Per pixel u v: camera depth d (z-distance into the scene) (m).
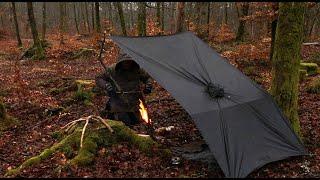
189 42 4.88
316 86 7.75
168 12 27.75
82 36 26.27
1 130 5.71
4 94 8.05
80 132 4.42
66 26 31.38
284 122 4.48
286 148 4.32
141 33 13.34
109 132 4.41
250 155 4.01
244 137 4.10
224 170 3.81
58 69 11.45
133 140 4.41
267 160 4.09
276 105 4.55
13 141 5.20
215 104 4.21
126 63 4.59
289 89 4.69
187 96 4.18
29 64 14.49
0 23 36.44
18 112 6.80
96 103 7.37
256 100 4.45
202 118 4.05
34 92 8.09
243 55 11.22
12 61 15.66
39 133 5.54
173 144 4.78
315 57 11.75
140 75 4.71
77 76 10.93
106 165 4.02
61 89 8.40
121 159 4.14
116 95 4.64
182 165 4.14
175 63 4.50
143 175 3.88
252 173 4.02
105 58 13.81
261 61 10.73
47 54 16.33
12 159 4.49
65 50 16.38
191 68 4.50
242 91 4.48
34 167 4.00
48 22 42.12
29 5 16.09
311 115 6.11
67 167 3.91
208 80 4.44
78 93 7.59
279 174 4.02
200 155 4.29
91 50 15.70
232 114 4.20
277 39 4.68
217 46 15.03
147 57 4.46
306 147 4.75
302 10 4.50
